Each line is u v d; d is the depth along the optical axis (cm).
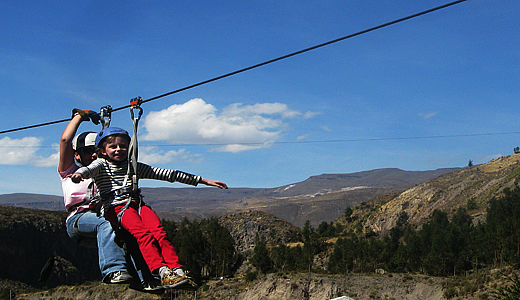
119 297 10419
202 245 14875
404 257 13062
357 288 9281
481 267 10944
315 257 16538
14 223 19112
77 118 602
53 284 17925
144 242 473
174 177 544
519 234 9288
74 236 544
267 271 14362
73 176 483
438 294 8212
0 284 16538
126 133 539
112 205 506
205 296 10794
